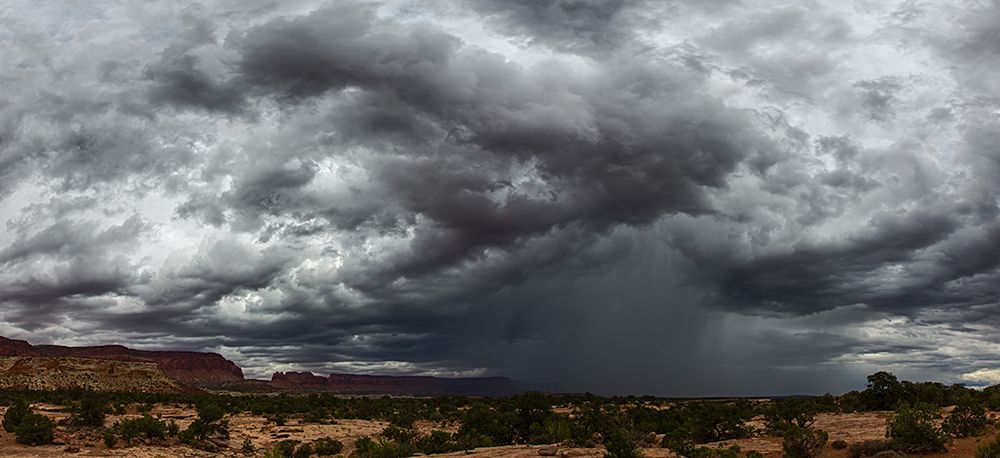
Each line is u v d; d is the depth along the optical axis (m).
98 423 72.00
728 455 38.84
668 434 51.09
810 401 84.38
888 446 38.72
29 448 57.50
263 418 106.75
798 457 39.31
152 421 66.88
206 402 131.00
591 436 57.94
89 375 178.75
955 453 36.44
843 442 42.06
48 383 163.75
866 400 69.00
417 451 61.44
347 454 68.62
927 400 66.44
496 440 65.88
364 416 114.62
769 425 57.34
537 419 67.69
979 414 42.47
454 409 125.25
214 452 66.44
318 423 99.75
